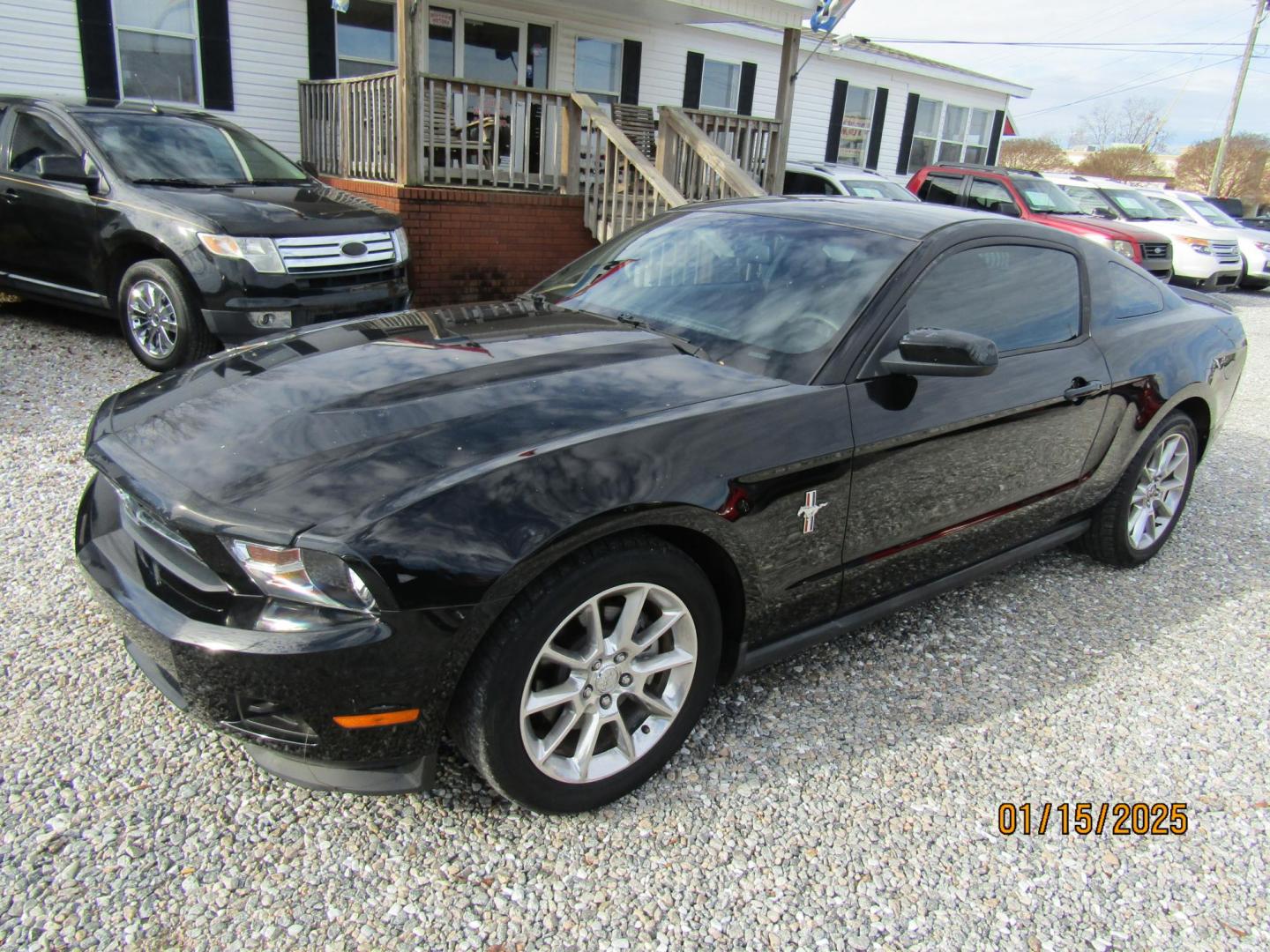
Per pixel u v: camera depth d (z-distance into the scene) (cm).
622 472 224
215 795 234
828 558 277
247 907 202
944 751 278
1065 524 392
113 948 189
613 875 220
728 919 210
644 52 1338
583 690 229
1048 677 325
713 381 270
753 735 277
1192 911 225
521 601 213
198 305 571
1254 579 424
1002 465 327
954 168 1312
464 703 215
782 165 1093
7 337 653
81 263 625
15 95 677
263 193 637
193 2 943
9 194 645
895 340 287
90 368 593
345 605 198
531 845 227
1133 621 373
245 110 1002
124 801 229
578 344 288
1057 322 354
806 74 1625
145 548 229
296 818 229
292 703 201
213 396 260
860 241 318
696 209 380
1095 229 1167
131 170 615
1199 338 418
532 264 886
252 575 201
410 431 229
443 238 820
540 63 1231
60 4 879
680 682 250
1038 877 231
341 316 619
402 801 238
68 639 296
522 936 201
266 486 212
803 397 265
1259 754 290
